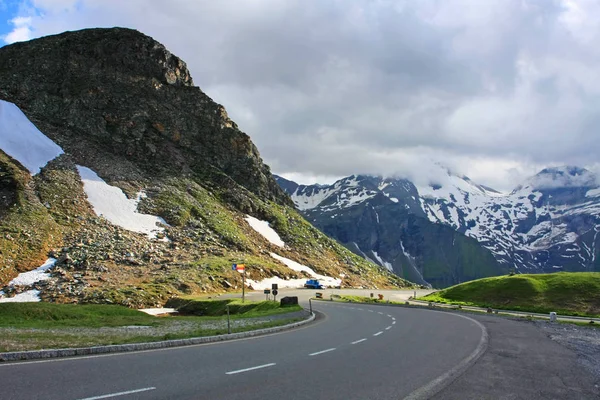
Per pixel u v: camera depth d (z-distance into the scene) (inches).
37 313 1205.7
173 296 2600.9
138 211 4094.5
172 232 3917.3
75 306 1435.8
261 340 839.1
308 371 543.8
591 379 545.6
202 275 3132.4
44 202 3548.2
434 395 446.9
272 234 5236.2
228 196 5324.8
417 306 2174.0
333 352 700.7
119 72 5713.6
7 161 3823.8
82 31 6013.8
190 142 5782.5
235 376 502.9
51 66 5502.0
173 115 5787.4
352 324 1206.9
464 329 1107.9
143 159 5113.2
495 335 991.0
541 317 1707.7
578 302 2079.2
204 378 487.2
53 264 2792.8
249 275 3602.4
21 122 4694.9
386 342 834.2
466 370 577.0
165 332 887.1
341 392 446.3
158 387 439.2
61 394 399.9
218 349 707.4
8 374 474.0
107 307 1494.8
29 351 579.2
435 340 876.6
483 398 441.1
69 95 5310.0
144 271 2982.3
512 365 621.9
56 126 4982.8
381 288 5103.3
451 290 2876.5
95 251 3083.2
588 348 833.5
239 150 6151.6
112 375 484.4
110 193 4183.1
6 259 2655.0
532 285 2383.1
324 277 4677.7
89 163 4569.4
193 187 5009.8
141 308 2343.8
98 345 666.8
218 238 4220.0
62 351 604.1
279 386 462.6
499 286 2524.6
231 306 2065.7
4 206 3235.7
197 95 6166.3
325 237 6353.3
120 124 5275.6
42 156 4311.0
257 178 6215.6
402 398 431.5
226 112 6437.0
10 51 5654.5
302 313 1481.3
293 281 3993.6
